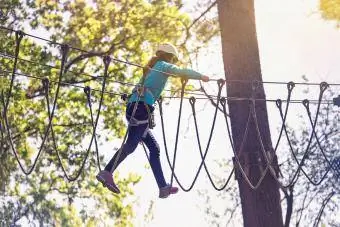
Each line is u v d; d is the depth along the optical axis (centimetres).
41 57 1817
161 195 858
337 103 1038
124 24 1770
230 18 1306
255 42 1306
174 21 1747
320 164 2428
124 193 2169
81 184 2081
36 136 1936
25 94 1841
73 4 1778
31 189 2016
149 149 858
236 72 1284
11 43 1797
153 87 815
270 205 1220
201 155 900
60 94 1878
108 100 1919
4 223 2003
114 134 1970
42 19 1811
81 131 1959
